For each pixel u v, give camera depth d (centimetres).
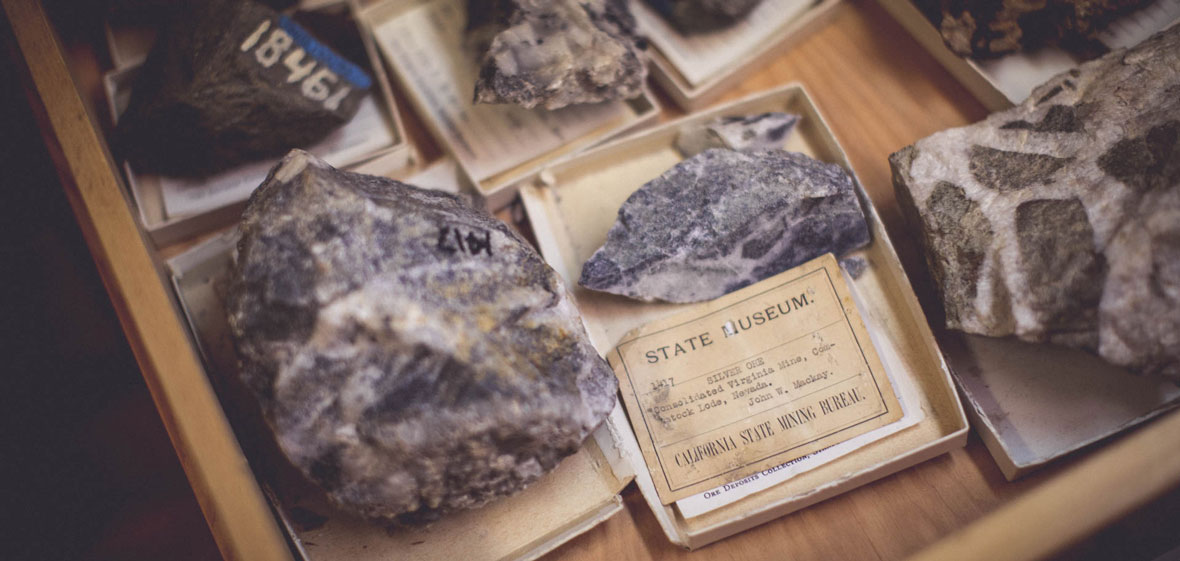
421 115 31
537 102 28
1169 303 22
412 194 23
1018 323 23
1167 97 23
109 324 32
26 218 32
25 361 31
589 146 29
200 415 22
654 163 29
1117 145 23
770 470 24
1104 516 19
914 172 25
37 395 31
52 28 26
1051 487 20
